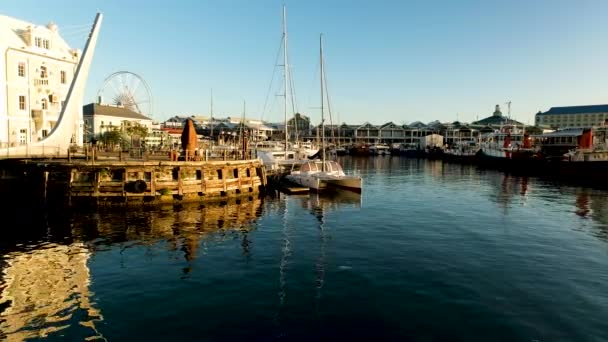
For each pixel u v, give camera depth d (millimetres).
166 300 14984
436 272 18047
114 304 14648
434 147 144750
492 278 17297
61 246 22422
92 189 33406
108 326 12961
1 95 45406
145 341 12000
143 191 34438
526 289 16047
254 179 43875
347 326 12945
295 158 64500
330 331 12617
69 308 14352
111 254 20953
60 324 13133
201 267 18859
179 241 23672
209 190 38219
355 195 43812
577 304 14633
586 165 60594
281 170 55062
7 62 46375
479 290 15922
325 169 50000
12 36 48094
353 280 17016
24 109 48406
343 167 93500
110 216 30625
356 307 14352
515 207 36656
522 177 68125
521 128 158750
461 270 18328
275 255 20812
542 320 13352
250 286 16375
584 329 12742
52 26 56469
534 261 19766
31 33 49156
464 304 14578
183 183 36375
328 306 14430
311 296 15328
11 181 35688
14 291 15938
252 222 29250
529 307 14359
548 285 16516
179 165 36094
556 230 26828
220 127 138000
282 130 154625
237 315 13719
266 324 13070
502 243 23266
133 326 12945
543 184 57312
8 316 13742
